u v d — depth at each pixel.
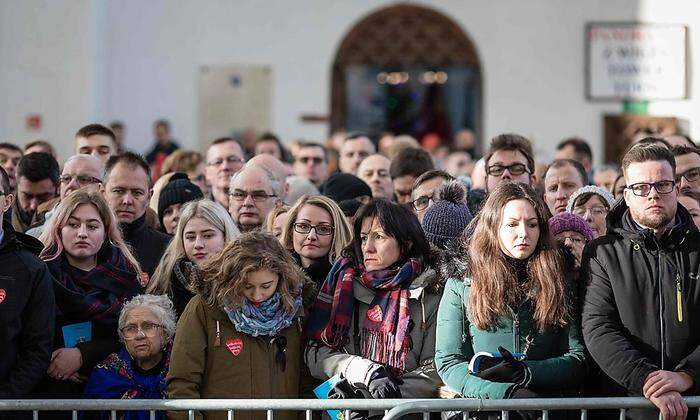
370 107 43.41
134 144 42.75
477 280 13.81
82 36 40.62
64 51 40.66
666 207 13.58
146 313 14.44
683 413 13.02
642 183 13.62
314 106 43.09
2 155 24.20
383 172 23.69
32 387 14.06
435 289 14.62
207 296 14.21
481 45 43.06
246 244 14.20
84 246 15.01
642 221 13.66
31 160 19.89
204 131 42.91
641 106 42.38
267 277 14.11
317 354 14.44
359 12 43.12
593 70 42.50
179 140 42.88
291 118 43.06
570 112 42.69
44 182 19.88
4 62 40.66
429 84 43.47
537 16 42.78
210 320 14.17
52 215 15.42
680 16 42.06
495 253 13.84
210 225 15.91
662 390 13.05
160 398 14.44
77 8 40.56
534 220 13.77
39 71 40.66
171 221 19.53
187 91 42.84
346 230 16.22
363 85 43.34
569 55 42.66
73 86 40.66
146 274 16.69
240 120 42.97
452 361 13.79
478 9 43.03
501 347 13.35
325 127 43.03
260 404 13.28
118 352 14.70
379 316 14.49
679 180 17.77
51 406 13.30
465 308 13.99
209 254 15.82
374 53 43.41
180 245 15.98
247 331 14.09
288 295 14.20
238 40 42.94
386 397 13.82
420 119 43.44
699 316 13.53
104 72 42.41
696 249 13.66
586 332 13.66
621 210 14.22
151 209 19.95
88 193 15.35
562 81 42.69
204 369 14.12
